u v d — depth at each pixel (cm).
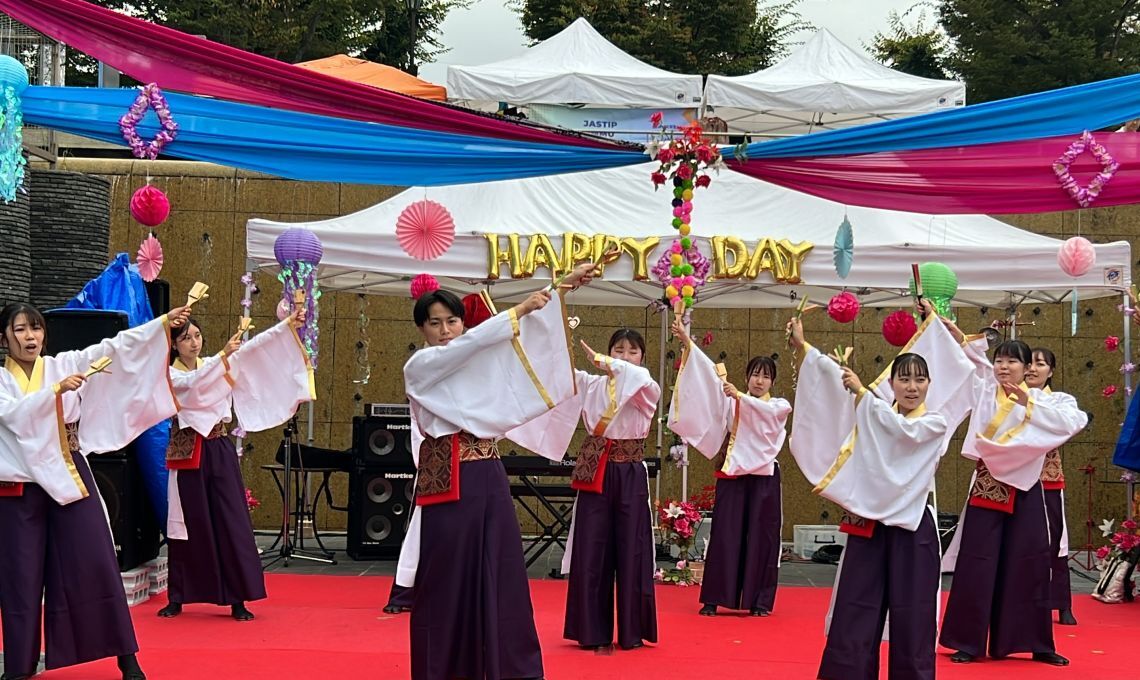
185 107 543
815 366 528
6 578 462
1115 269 786
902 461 454
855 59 1023
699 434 677
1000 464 562
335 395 1092
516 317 434
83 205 1005
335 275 844
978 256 786
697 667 533
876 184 608
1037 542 567
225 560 636
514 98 937
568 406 576
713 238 781
